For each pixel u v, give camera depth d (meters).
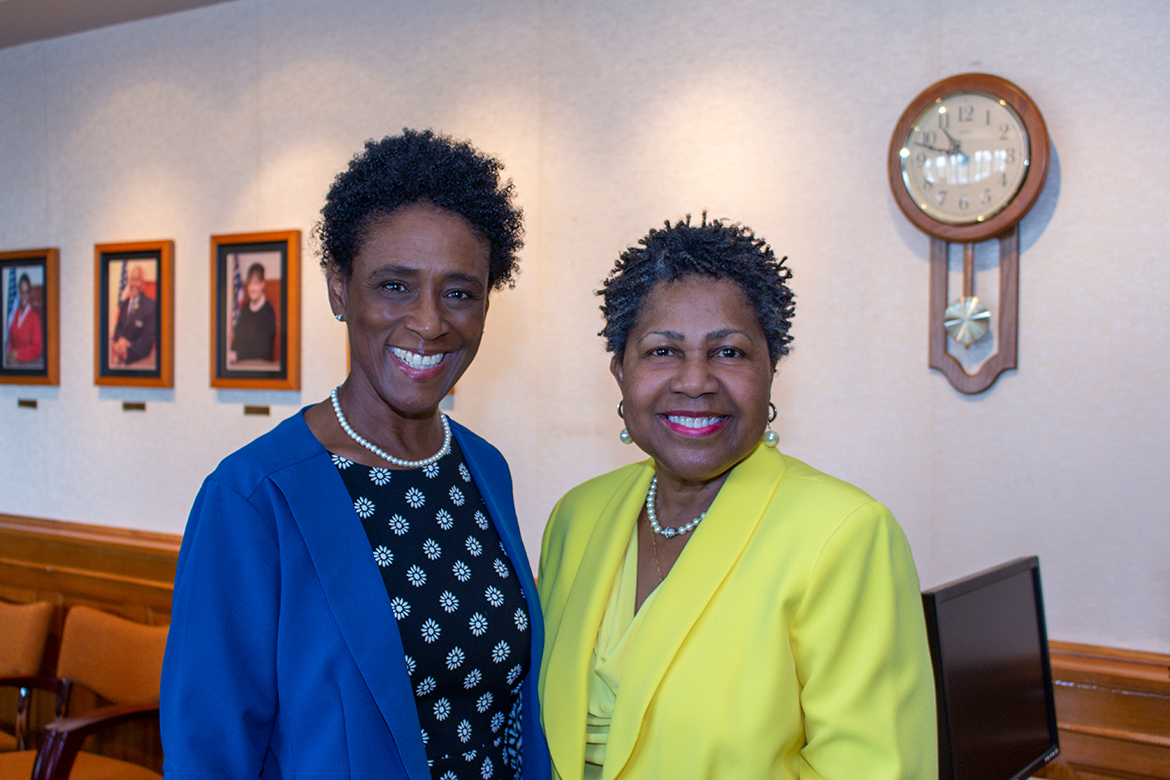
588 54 2.84
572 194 2.88
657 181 2.75
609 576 1.22
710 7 2.66
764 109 2.60
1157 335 2.17
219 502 1.06
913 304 2.43
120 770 2.72
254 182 3.42
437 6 3.08
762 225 2.60
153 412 3.66
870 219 2.47
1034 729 1.86
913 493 2.45
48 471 3.92
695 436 1.10
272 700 1.06
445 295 1.16
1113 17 2.19
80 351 3.82
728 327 1.07
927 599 1.58
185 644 1.02
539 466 2.96
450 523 1.26
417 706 1.17
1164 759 2.11
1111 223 2.21
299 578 1.06
